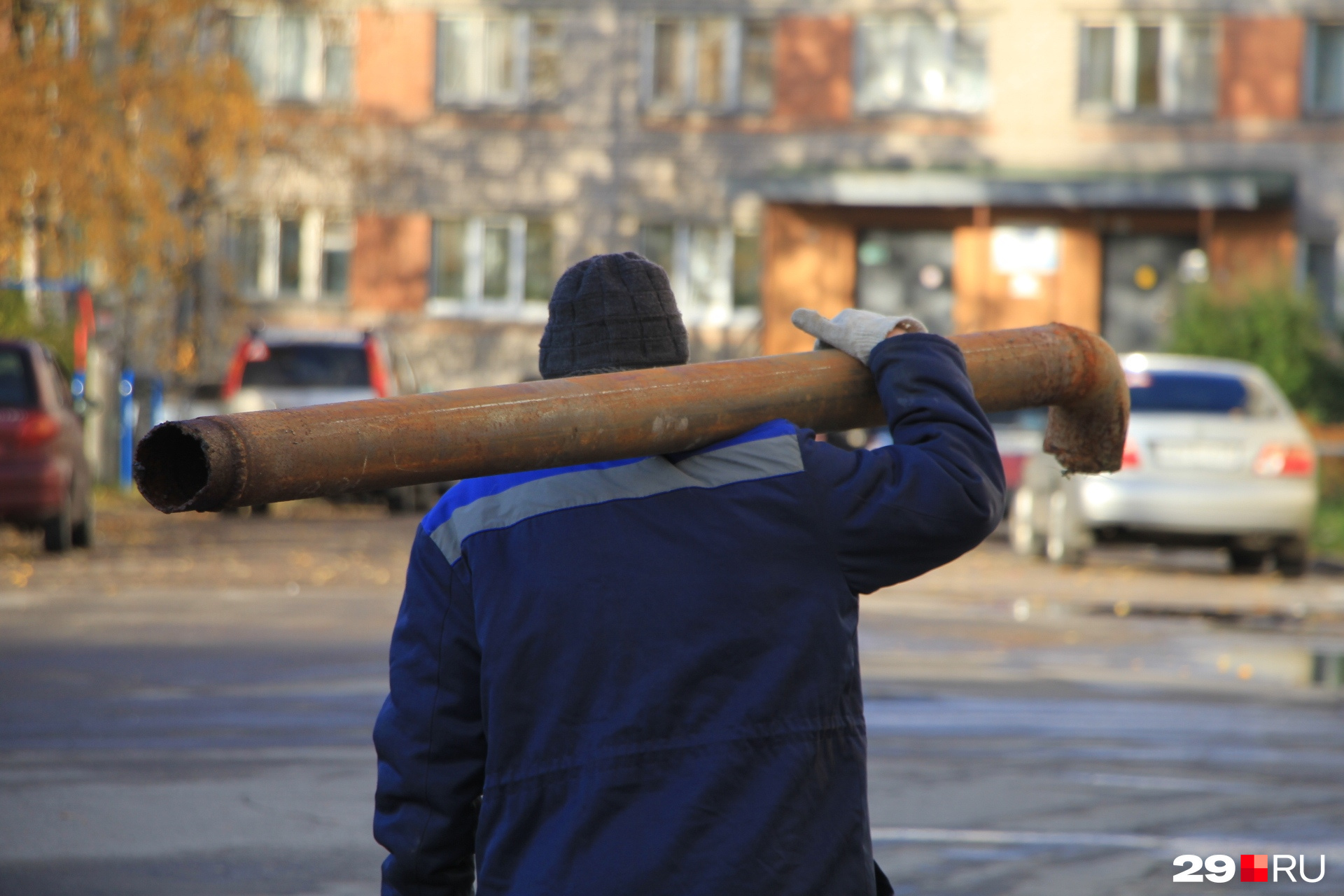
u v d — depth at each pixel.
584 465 6.00
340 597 30.02
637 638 5.73
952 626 27.47
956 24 78.06
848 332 6.58
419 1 81.44
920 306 77.62
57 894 12.25
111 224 48.34
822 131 79.19
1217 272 74.88
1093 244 76.38
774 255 78.25
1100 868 13.10
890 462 6.05
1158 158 76.69
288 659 22.78
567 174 81.25
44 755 16.78
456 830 6.05
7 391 35.97
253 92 53.84
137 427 58.16
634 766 5.64
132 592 30.33
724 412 6.05
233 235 80.69
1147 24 76.81
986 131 77.81
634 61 80.56
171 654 23.09
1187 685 21.72
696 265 80.88
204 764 16.52
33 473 35.28
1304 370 60.97
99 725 18.27
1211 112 76.44
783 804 5.64
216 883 12.59
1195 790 15.78
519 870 5.72
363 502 57.44
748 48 80.06
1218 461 36.28
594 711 5.71
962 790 15.66
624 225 81.00
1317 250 75.94
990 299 76.88
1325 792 15.74
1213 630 27.62
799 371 6.38
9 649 23.33
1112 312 76.75
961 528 6.02
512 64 81.62
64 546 36.47
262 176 78.38
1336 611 30.77
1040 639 26.06
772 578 5.83
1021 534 41.28
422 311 81.88
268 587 31.48
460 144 81.62
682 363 6.38
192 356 59.62
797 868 5.62
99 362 55.59
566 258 81.31
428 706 5.98
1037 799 15.31
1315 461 36.50
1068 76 77.19
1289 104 75.69
